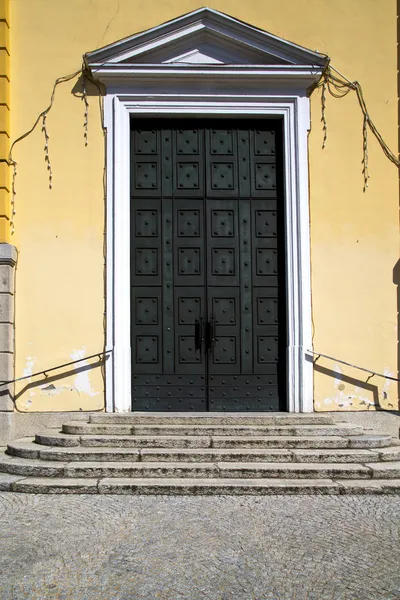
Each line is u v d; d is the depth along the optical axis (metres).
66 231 9.43
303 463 7.15
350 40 9.81
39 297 9.32
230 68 9.57
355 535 5.16
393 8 9.80
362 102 9.76
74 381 9.23
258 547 4.86
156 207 9.73
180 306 9.66
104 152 9.58
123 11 9.73
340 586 4.15
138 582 4.20
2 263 9.12
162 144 9.80
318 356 9.41
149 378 9.53
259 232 9.76
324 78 9.77
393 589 4.11
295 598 3.98
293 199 9.65
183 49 9.72
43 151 9.52
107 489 6.50
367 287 9.58
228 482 6.60
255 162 9.82
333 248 9.59
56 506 6.00
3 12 9.50
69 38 9.69
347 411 9.38
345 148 9.73
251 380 9.61
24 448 7.53
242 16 9.79
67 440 7.64
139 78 9.60
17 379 9.12
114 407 9.20
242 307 9.70
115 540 5.01
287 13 9.80
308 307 9.47
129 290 9.52
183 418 8.27
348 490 6.50
